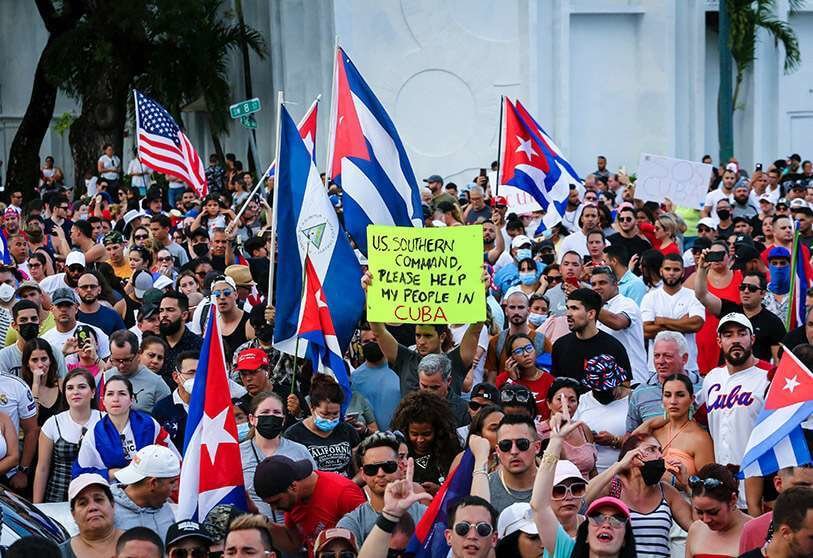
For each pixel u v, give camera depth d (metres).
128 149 101.06
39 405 27.34
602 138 83.75
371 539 18.14
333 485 20.88
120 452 23.77
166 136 49.81
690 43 84.25
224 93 88.31
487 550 17.70
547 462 18.56
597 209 42.78
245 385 25.11
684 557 21.03
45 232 51.09
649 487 20.64
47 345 27.42
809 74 89.75
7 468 25.56
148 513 20.78
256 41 90.00
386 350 27.38
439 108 86.00
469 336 27.23
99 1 86.12
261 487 20.28
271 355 28.33
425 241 26.83
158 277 40.03
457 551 17.73
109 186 76.44
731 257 38.91
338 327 26.70
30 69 108.19
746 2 82.88
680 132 84.31
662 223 40.25
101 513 19.66
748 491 23.22
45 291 36.31
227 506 19.89
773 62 89.25
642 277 34.94
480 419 22.39
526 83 82.81
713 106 89.62
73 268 37.12
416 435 22.59
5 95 108.50
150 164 49.53
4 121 108.38
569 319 27.23
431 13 85.56
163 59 87.06
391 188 30.30
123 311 35.56
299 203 26.94
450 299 26.81
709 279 32.25
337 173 30.12
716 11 87.31
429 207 55.19
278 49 90.06
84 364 28.12
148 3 85.88
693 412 24.80
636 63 83.75
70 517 22.48
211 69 87.62
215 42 87.94
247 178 73.25
